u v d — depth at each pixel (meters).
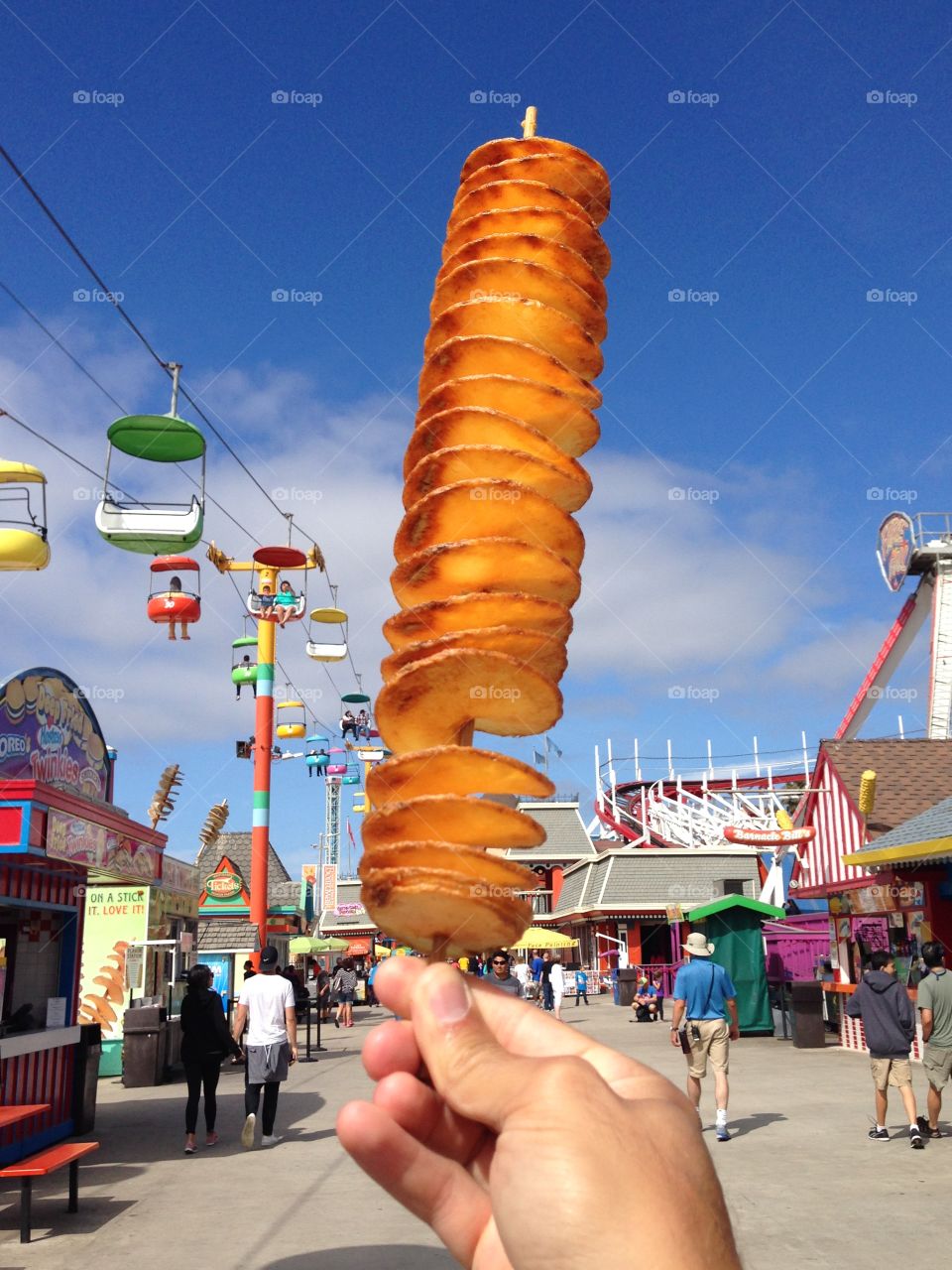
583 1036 1.32
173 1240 7.00
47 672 9.48
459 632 1.43
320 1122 11.68
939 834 14.28
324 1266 6.32
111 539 11.71
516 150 1.93
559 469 1.56
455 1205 1.29
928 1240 6.52
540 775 1.34
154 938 17.84
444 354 1.66
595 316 1.76
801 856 22.52
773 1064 16.11
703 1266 0.98
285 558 20.64
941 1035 9.70
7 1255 6.73
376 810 1.37
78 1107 10.91
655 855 41.94
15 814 7.85
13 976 10.14
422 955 1.36
